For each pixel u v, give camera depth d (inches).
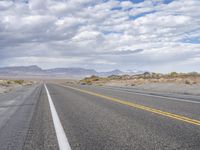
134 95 955.3
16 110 589.6
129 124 374.6
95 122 397.4
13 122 419.5
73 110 557.0
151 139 281.4
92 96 968.9
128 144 262.1
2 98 969.5
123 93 1087.6
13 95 1132.5
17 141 287.0
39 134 320.2
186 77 2161.7
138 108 562.6
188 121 387.5
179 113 473.1
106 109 560.7
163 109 534.6
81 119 430.0
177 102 676.7
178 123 373.4
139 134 307.4
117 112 507.2
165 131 321.1
